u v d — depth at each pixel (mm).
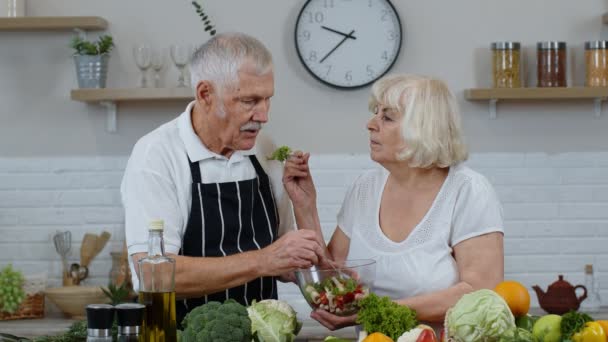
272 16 4840
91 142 4871
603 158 4875
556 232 4875
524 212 4875
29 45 4867
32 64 4867
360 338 2109
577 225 4879
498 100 4855
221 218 2650
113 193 4879
